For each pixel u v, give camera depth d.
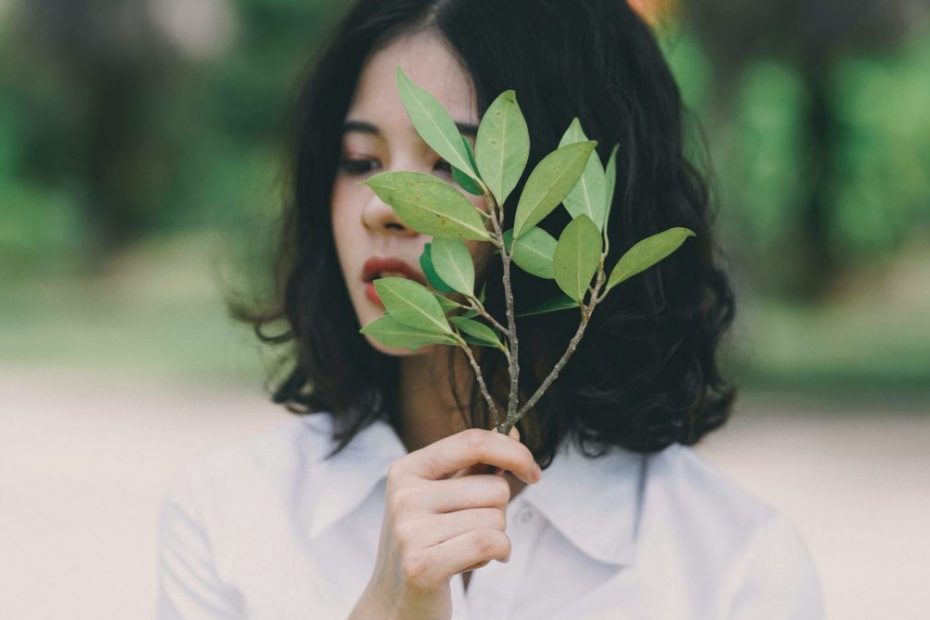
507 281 1.16
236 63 18.55
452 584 1.53
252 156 19.12
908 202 15.19
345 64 1.58
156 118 18.05
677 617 1.54
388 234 1.47
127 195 18.62
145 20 16.48
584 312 1.16
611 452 1.64
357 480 1.61
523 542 1.57
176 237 19.02
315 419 1.73
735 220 9.95
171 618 1.63
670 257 1.59
